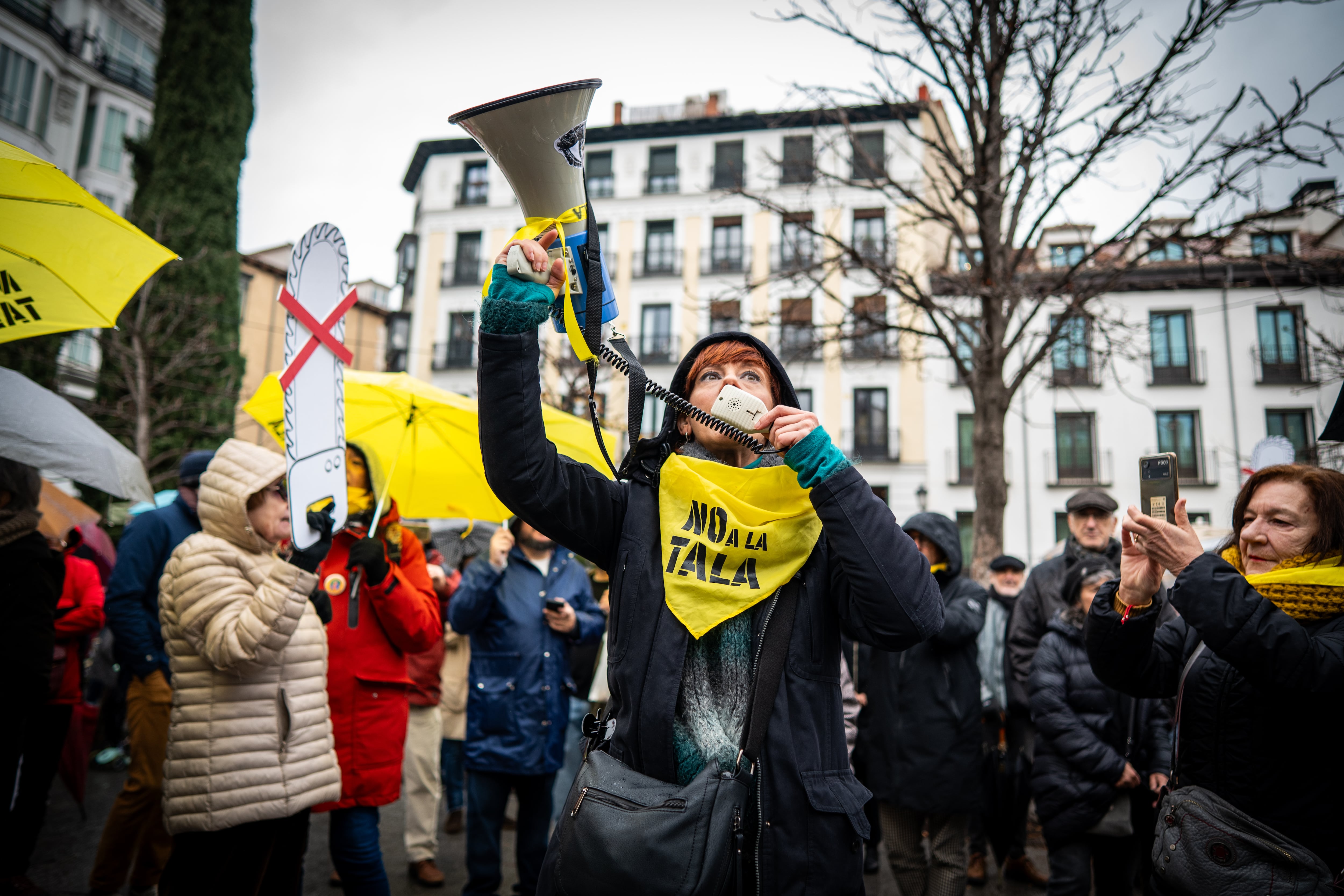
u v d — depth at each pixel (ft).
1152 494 6.87
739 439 5.54
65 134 90.22
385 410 13.51
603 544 5.95
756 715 5.11
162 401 56.08
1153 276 79.30
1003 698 16.61
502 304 5.19
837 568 5.54
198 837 8.55
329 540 8.50
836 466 5.18
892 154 33.76
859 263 29.30
